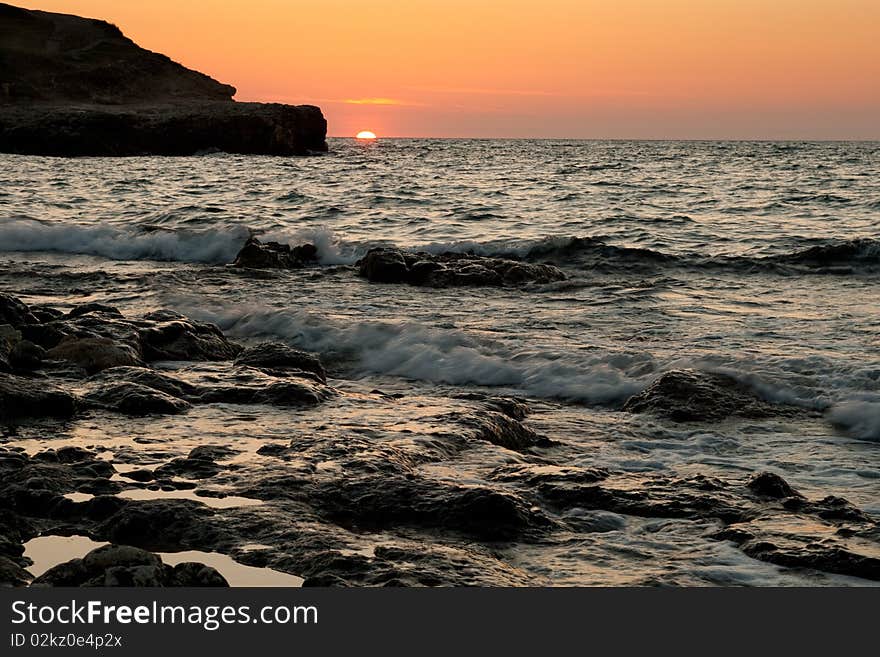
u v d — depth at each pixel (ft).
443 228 88.74
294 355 36.29
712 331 44.83
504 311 50.49
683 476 25.58
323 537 19.27
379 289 57.82
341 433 26.91
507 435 28.78
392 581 17.51
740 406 32.32
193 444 25.73
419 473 23.81
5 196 111.14
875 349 40.37
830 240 79.71
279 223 89.20
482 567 18.40
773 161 245.86
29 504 20.80
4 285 58.23
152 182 139.44
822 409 32.27
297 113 326.85
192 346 38.47
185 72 440.04
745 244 79.00
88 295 55.06
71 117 291.17
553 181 147.33
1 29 420.36
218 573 17.38
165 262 75.00
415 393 36.17
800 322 46.98
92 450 24.86
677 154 326.44
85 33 441.27
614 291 57.06
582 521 21.48
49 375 32.09
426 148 448.65
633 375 36.68
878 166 210.38
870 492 24.44
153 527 19.57
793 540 20.20
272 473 22.84
